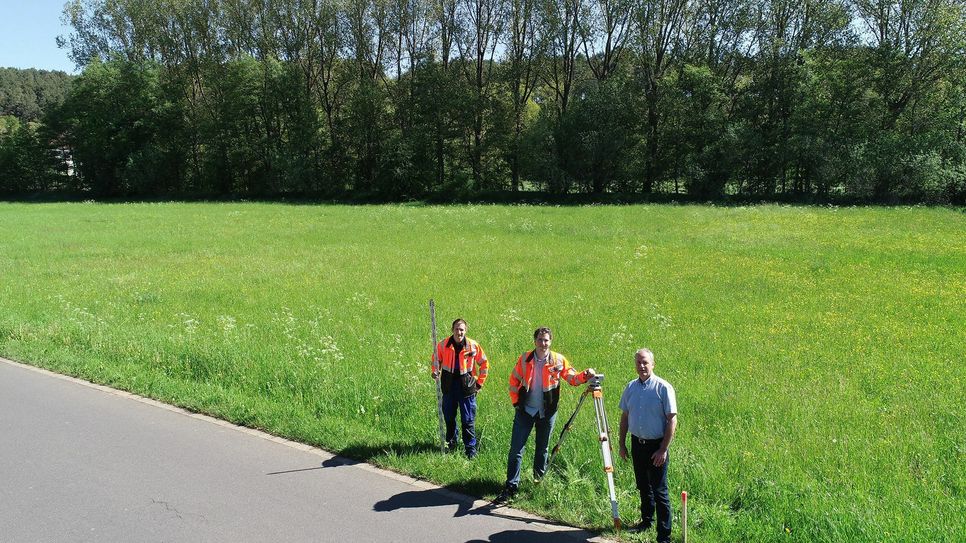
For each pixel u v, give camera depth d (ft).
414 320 45.62
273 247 85.76
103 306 49.78
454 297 53.72
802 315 47.21
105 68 213.66
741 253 76.95
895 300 51.85
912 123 157.69
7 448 24.75
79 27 226.79
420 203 191.62
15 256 77.92
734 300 52.60
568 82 208.33
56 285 58.49
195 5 216.74
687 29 186.50
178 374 33.60
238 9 217.15
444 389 25.03
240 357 35.01
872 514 18.94
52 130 231.09
